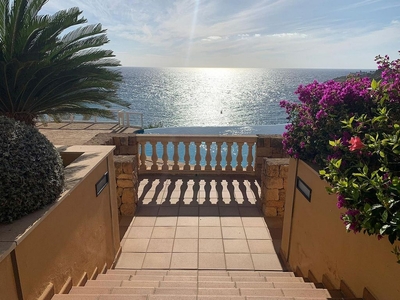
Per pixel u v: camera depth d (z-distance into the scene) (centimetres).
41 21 300
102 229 309
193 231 417
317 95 280
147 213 466
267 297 214
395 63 237
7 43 294
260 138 598
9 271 154
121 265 346
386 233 149
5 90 314
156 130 1395
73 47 332
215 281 288
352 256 209
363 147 180
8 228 168
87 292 226
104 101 396
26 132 199
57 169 209
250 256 366
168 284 270
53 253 201
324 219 254
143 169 629
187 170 628
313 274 280
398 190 150
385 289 172
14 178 173
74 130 1298
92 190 279
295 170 323
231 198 521
